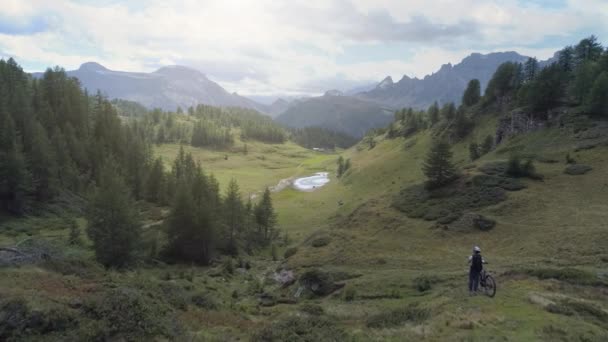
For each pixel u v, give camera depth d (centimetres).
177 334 1816
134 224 5962
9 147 8000
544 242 4284
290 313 2977
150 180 10912
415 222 5812
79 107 12256
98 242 5594
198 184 8056
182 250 7025
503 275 2914
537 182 6147
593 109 8544
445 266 4234
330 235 6047
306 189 16038
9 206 7544
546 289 2370
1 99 9012
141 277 2895
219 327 2202
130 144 12800
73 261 2995
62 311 1686
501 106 12644
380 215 6394
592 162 6531
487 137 10781
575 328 1625
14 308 1609
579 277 2614
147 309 1861
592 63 9850
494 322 1747
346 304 3359
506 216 5306
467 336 1608
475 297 2150
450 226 5344
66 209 8581
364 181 13675
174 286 2866
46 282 2206
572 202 5256
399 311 2247
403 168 13225
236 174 19262
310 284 4353
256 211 9375
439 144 7125
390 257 4822
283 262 5809
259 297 4428
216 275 5872
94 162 10744
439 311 2053
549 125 9181
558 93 9588
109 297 1870
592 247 3841
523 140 9375
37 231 7044
